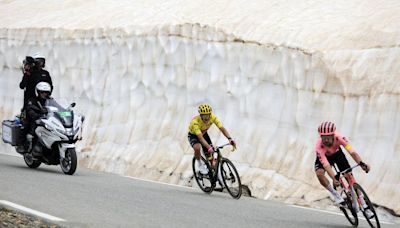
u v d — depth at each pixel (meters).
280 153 22.98
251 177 22.55
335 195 15.53
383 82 21.55
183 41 29.02
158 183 22.62
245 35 27.38
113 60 31.89
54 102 22.89
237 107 26.03
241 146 24.50
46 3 43.62
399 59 21.86
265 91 25.22
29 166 23.89
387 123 20.52
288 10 28.69
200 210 16.31
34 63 23.55
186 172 24.52
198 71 28.16
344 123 21.81
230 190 19.61
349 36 24.42
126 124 29.30
